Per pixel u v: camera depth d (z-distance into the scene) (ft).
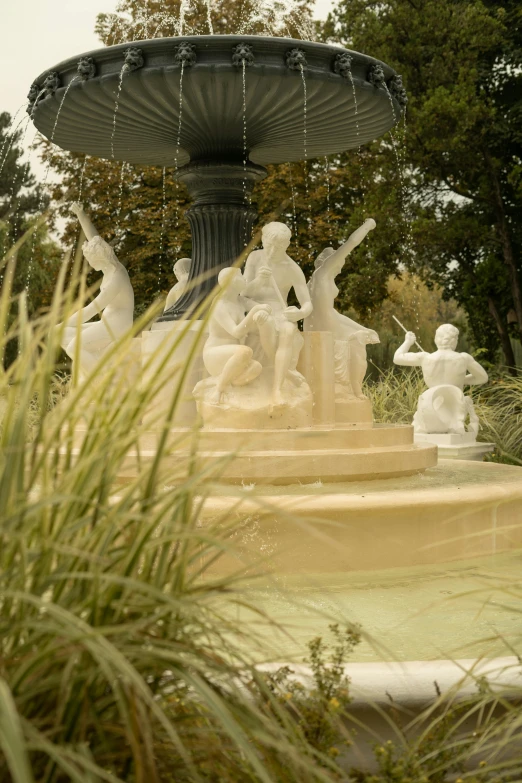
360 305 85.05
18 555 7.54
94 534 7.23
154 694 7.48
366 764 10.81
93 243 32.19
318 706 9.41
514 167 78.23
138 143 33.86
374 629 15.30
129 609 7.27
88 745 7.12
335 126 31.83
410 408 50.11
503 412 48.06
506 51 83.10
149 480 7.59
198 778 7.05
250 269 29.37
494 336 88.58
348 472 23.82
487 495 21.93
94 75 27.25
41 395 7.36
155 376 7.62
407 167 83.66
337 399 31.32
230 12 71.92
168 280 77.15
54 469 7.49
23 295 7.52
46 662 6.66
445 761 9.29
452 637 14.80
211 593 7.68
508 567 20.93
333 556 19.75
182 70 26.14
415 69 82.94
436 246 86.22
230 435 24.07
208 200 32.53
